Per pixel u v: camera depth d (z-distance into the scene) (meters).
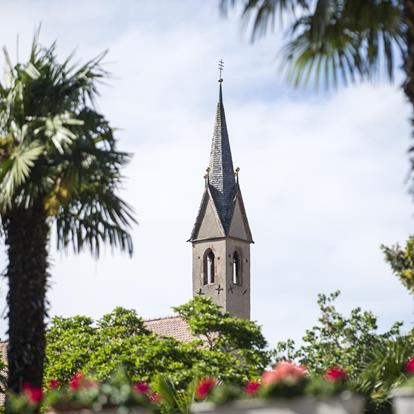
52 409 20.34
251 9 19.16
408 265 25.44
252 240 130.62
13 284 24.70
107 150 25.08
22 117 25.47
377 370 25.89
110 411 20.03
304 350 54.28
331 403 17.61
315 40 18.81
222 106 132.88
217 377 53.25
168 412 27.91
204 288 127.19
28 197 24.48
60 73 25.89
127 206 25.70
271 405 17.97
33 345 24.45
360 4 19.23
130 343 57.06
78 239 25.70
